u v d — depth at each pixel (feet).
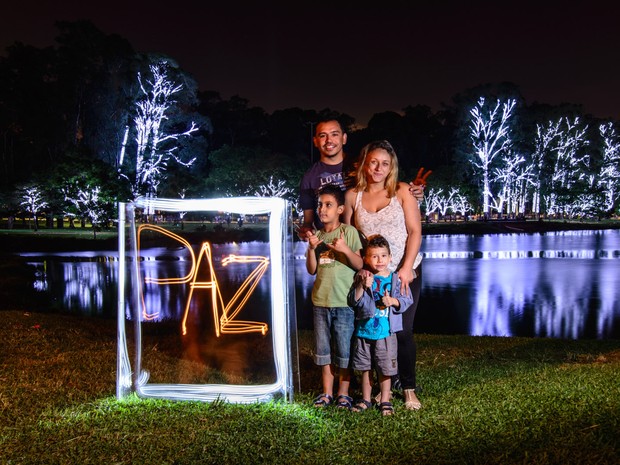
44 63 173.17
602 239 166.50
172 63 186.09
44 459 13.30
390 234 17.12
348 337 16.66
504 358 24.95
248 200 16.78
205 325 34.04
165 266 88.07
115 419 15.60
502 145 252.42
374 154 17.10
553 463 12.55
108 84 178.50
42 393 17.88
